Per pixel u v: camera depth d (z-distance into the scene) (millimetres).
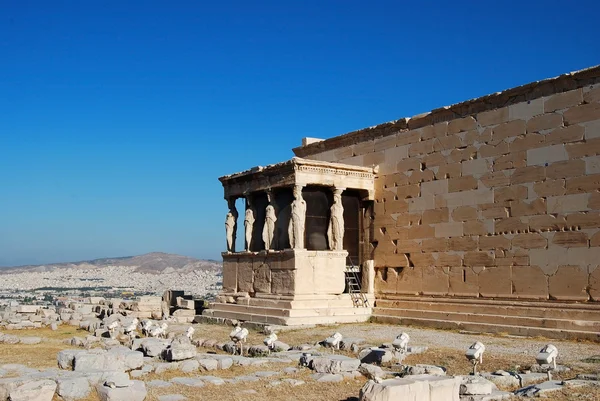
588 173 22500
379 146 31516
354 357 19609
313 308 28703
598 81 22438
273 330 26547
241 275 32688
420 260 28734
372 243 31453
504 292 24953
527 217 24375
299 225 29188
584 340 21297
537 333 22719
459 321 25781
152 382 15594
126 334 25125
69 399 13562
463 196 26969
